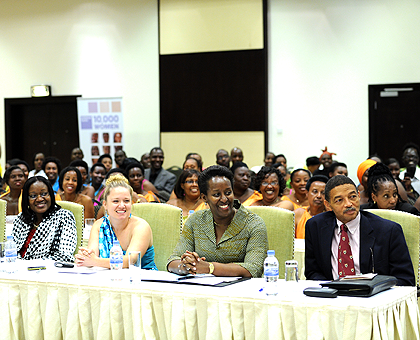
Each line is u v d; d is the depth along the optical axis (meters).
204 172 3.14
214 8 10.55
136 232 3.50
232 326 2.43
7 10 11.96
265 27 10.25
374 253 2.89
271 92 10.33
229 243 3.17
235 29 10.44
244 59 10.42
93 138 10.96
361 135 9.86
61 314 2.79
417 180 8.02
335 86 9.97
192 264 2.97
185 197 5.64
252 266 3.01
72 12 11.57
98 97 11.30
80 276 2.96
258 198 5.44
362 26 9.80
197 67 10.72
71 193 6.05
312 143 10.12
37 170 9.85
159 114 11.05
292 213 3.60
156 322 2.60
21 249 3.96
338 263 2.98
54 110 11.98
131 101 11.26
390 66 9.69
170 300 2.55
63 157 12.00
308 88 10.12
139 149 11.23
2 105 12.07
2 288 2.93
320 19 10.02
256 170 8.97
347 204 2.89
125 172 6.72
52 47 11.73
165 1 10.86
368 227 2.94
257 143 10.41
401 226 3.19
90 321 2.74
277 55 10.27
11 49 11.98
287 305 2.31
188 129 10.83
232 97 10.53
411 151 8.26
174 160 10.94
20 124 12.21
